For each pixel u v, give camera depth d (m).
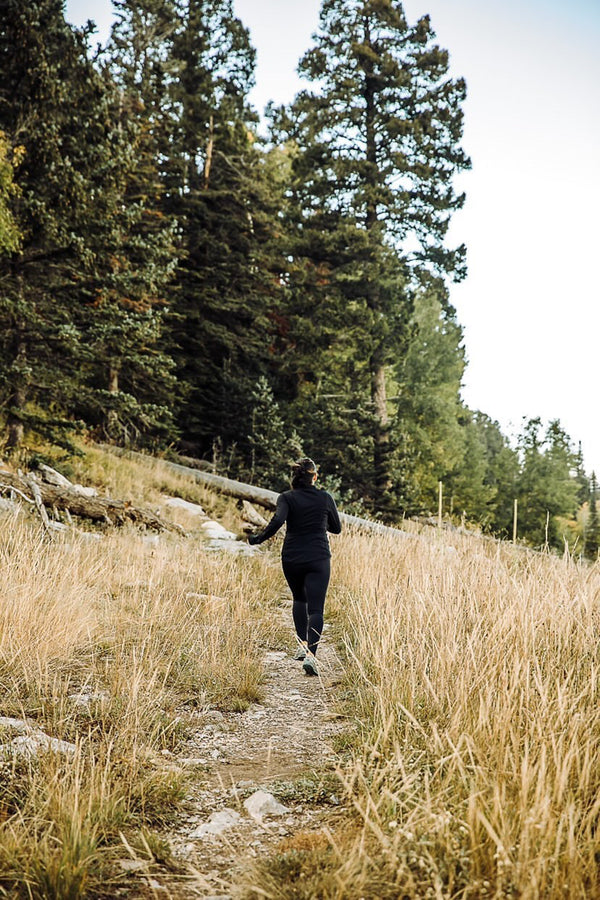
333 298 21.59
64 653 4.43
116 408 13.83
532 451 37.47
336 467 19.64
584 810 2.30
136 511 10.86
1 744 2.99
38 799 2.51
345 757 3.23
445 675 3.55
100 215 13.03
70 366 13.69
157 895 2.11
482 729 2.83
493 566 5.46
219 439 20.69
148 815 2.66
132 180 18.72
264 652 5.41
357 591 7.07
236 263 23.05
